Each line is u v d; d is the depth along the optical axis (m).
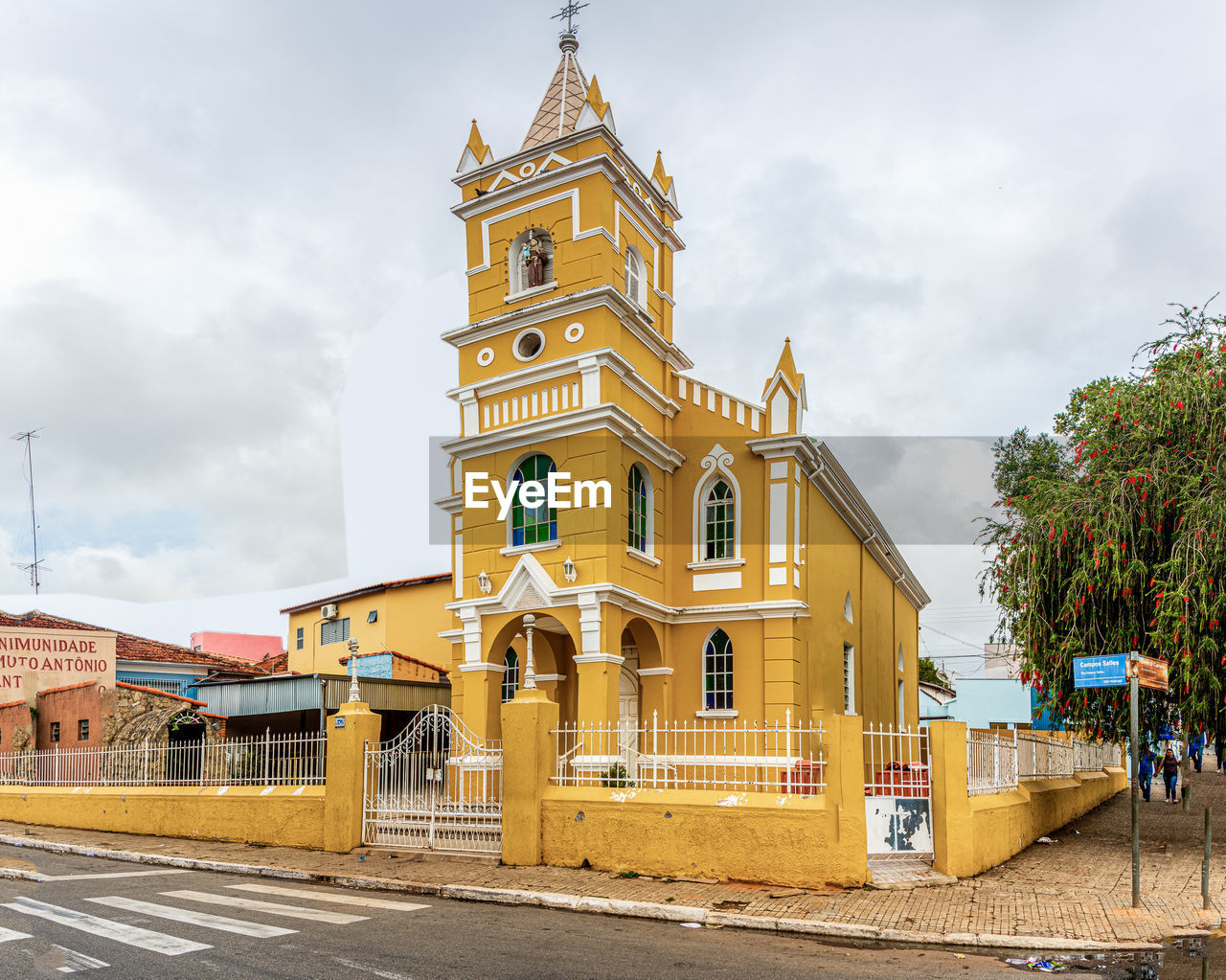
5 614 31.31
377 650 31.88
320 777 16.53
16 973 8.08
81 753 21.16
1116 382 16.62
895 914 10.66
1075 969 8.77
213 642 43.69
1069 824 18.98
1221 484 14.23
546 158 20.59
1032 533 16.08
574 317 19.73
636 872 12.91
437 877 12.95
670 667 20.20
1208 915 10.59
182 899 11.95
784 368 20.22
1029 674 16.22
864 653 25.94
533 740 13.92
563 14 22.62
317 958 8.70
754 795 12.55
